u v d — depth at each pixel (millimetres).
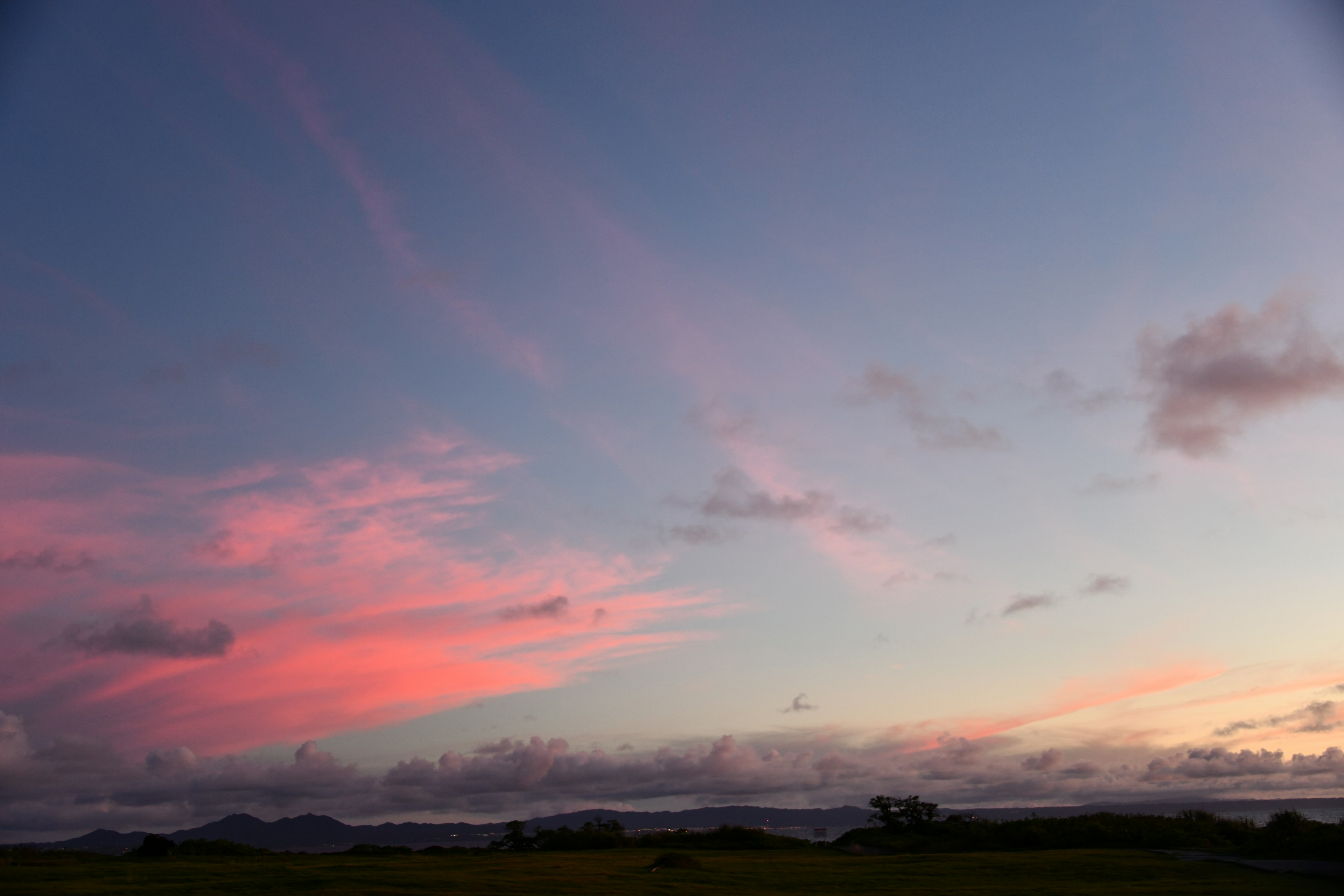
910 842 69250
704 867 45781
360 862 50312
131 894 30750
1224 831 59750
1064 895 30625
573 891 32219
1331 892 29547
